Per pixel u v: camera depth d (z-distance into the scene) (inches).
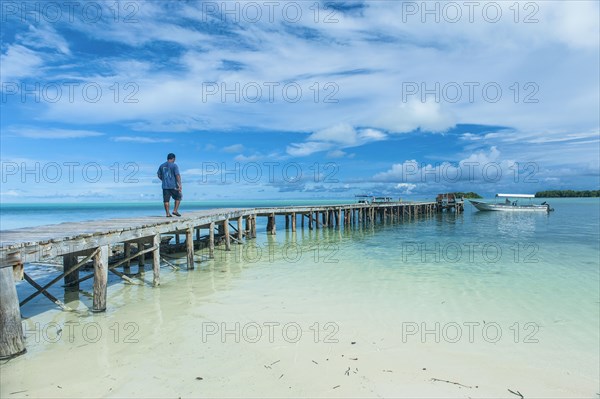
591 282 430.3
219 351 246.5
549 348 256.8
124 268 504.1
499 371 225.3
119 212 2630.4
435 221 1499.8
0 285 229.3
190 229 514.3
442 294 380.2
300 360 235.3
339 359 237.3
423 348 254.7
